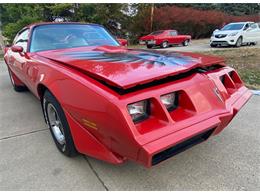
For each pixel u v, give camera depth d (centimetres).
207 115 190
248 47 1280
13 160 239
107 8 1992
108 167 224
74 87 189
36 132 302
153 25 2223
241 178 206
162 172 217
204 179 206
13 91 507
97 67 197
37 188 199
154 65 207
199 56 263
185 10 2412
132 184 202
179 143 169
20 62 335
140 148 154
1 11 2100
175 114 183
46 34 327
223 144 261
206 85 206
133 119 167
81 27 356
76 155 236
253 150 248
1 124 330
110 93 167
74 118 198
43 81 231
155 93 175
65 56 248
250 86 483
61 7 1844
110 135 168
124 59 224
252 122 313
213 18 2575
